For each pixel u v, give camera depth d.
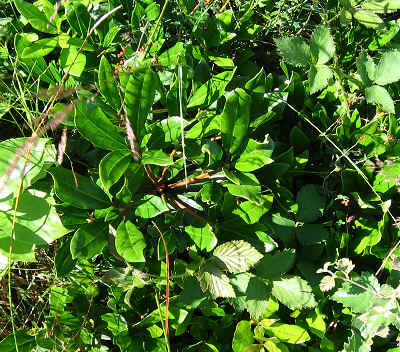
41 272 1.47
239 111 1.26
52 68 1.51
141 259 1.21
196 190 1.39
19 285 1.53
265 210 1.29
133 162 1.25
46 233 1.25
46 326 1.35
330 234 1.43
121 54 1.45
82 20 1.52
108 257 1.36
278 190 1.41
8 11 1.73
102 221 1.27
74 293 1.40
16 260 1.25
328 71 1.36
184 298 1.25
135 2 1.57
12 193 1.25
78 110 1.16
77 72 1.48
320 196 1.45
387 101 1.38
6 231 1.24
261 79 1.41
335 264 1.38
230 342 1.40
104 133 1.21
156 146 1.32
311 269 1.38
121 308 1.38
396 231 1.45
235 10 1.78
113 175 1.20
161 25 1.58
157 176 1.38
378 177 1.47
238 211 1.31
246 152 1.31
